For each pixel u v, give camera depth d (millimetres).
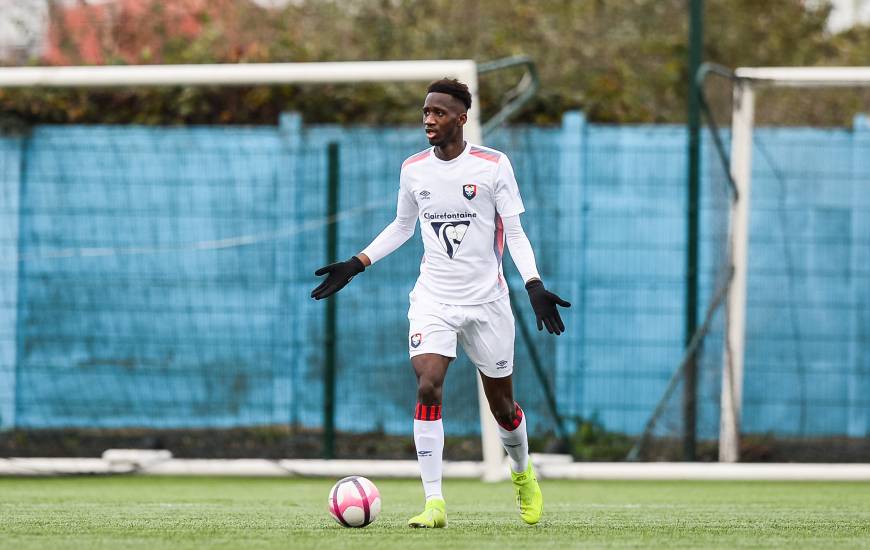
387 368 36625
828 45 56406
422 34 47594
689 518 21219
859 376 37812
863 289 37938
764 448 37625
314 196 37719
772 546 16281
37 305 37781
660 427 36062
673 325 37406
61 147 38219
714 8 55750
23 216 38219
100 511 22609
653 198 37531
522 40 49344
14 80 33125
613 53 51406
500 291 18406
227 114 41094
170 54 44406
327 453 35531
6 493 28625
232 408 37406
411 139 37312
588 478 33594
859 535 18000
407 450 36406
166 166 38000
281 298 37344
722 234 35938
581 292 37469
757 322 37906
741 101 35188
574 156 37500
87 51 44719
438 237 18203
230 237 37812
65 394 37719
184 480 33875
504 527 18578
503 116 33688
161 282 37719
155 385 37594
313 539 16359
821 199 37969
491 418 32750
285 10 47906
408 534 17109
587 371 37469
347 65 32344
